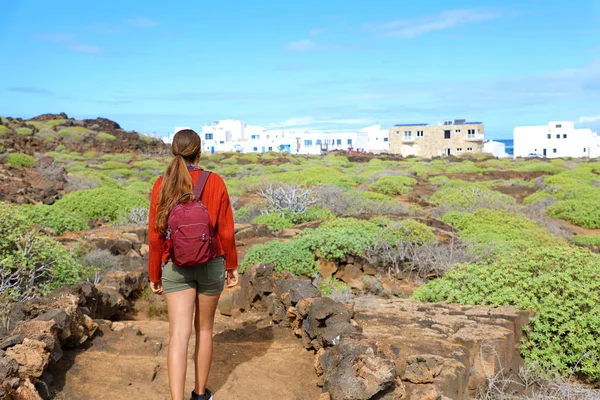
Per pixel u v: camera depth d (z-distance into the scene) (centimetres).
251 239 1059
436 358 413
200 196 351
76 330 451
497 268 668
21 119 5897
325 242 845
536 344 513
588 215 1738
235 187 2506
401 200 2103
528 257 656
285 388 418
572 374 488
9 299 550
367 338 415
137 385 411
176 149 361
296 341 509
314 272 802
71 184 2183
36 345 380
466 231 1224
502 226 1266
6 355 364
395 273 874
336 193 1677
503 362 471
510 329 515
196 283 359
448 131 9088
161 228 345
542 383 480
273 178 2898
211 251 343
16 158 2320
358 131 12169
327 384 379
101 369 427
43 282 658
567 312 514
